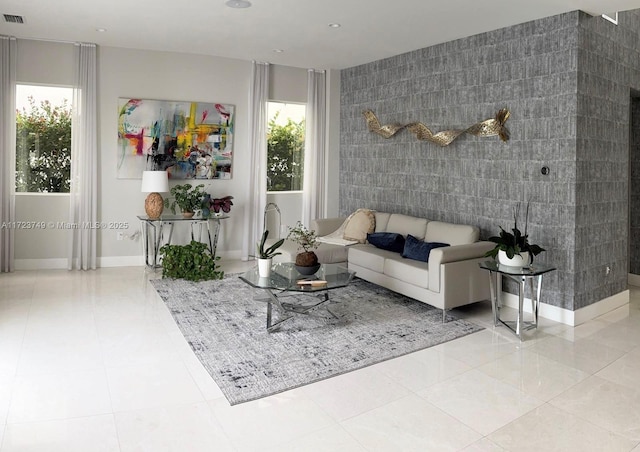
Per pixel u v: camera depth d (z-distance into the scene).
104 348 3.92
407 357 3.88
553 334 4.47
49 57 6.28
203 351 3.90
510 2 4.41
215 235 7.11
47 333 4.22
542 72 4.88
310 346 4.05
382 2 4.53
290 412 3.00
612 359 3.90
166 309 4.95
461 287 4.80
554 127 4.79
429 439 2.74
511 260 4.46
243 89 7.33
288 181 7.88
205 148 7.16
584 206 4.76
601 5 4.43
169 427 2.80
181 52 6.87
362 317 4.81
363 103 7.26
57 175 6.56
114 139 6.68
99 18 5.27
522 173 5.09
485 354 3.97
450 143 5.82
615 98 5.05
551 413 3.04
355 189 7.48
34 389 3.21
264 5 4.70
